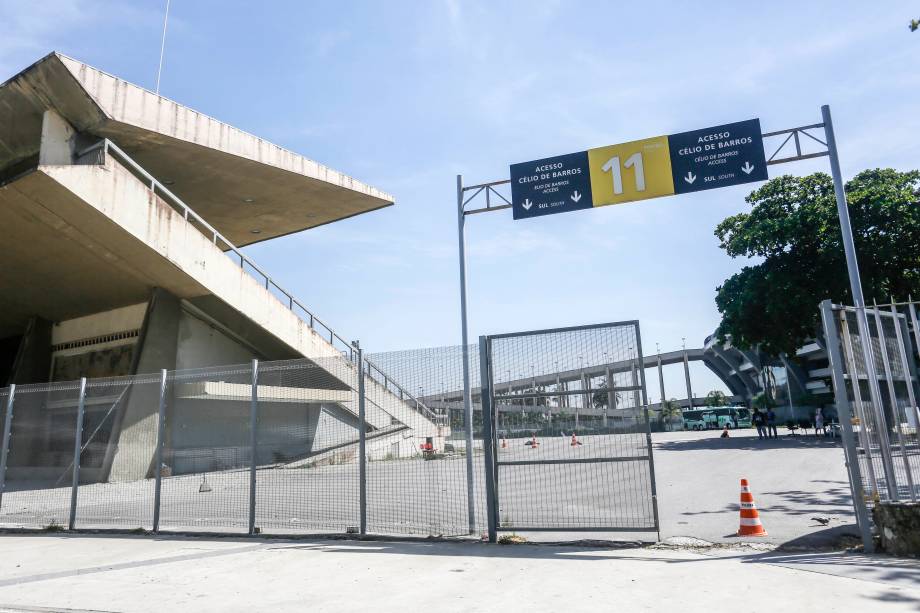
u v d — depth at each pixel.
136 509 10.66
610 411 7.61
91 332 26.20
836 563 5.98
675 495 11.84
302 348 25.41
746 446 25.16
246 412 9.51
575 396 7.80
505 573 6.05
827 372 62.41
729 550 6.89
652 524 7.28
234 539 8.59
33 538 9.32
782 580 5.44
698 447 25.98
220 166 24.28
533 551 7.10
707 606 4.75
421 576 6.03
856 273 9.08
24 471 11.59
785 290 28.31
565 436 7.77
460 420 8.48
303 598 5.33
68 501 11.10
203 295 22.42
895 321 7.45
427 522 8.45
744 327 31.02
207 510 9.52
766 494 11.42
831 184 31.42
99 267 21.88
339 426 8.95
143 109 20.39
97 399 10.98
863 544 6.56
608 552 6.93
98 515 10.41
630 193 10.74
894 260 26.33
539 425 7.91
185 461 9.96
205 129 22.27
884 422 6.84
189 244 21.08
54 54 18.09
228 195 27.44
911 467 6.72
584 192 10.92
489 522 7.77
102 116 19.47
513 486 7.89
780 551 6.76
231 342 25.38
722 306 32.34
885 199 26.69
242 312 22.92
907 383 7.09
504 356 8.19
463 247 10.59
